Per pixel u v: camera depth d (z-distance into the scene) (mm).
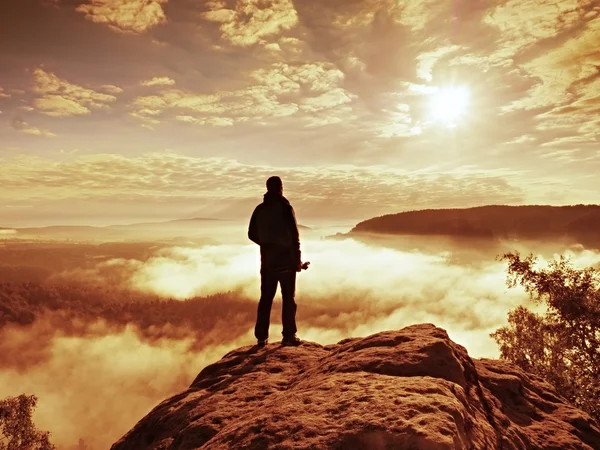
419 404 2281
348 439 2113
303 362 4676
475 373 3469
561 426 3377
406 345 3348
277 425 2389
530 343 14578
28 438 21219
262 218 5832
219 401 3822
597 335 13367
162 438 3658
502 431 2832
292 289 5750
